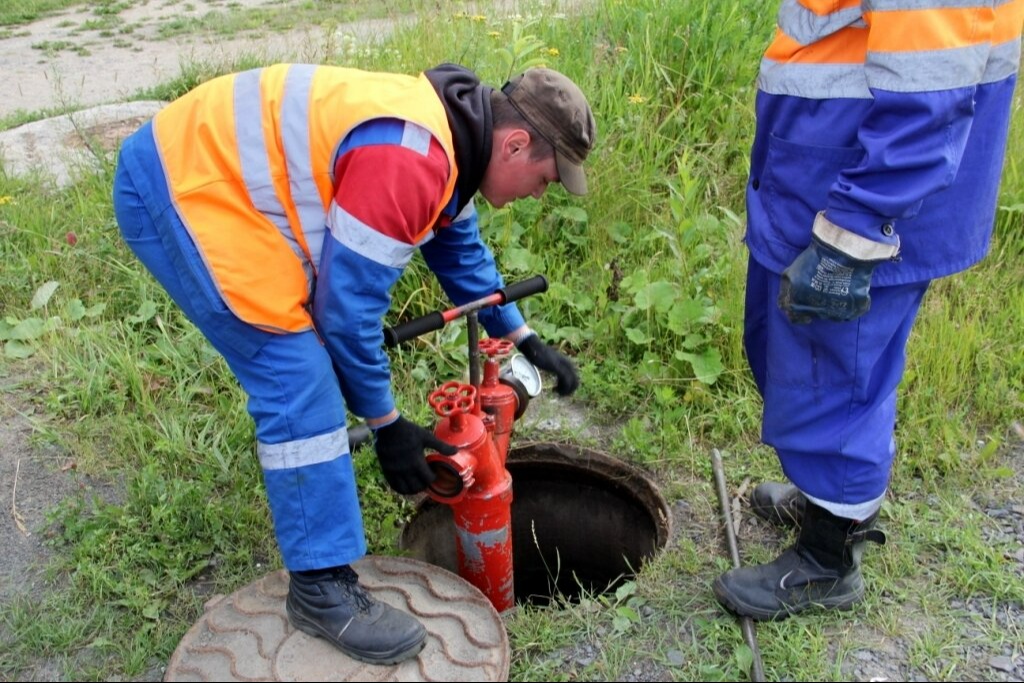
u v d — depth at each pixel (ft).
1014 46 6.93
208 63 22.34
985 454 10.29
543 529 11.41
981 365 11.59
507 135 7.15
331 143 6.75
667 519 9.68
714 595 8.61
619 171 14.40
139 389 11.33
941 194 7.07
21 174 16.16
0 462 10.50
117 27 29.84
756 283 8.31
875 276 7.17
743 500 9.95
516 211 13.76
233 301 6.93
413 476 7.58
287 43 24.58
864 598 8.59
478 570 8.74
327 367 7.23
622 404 11.35
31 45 27.84
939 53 6.12
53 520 9.62
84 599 8.79
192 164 6.97
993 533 9.46
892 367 7.80
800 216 7.28
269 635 7.85
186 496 9.58
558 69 16.28
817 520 8.20
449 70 7.15
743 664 7.82
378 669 7.54
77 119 18.56
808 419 7.82
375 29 25.03
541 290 8.38
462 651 7.68
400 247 6.71
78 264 13.69
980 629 8.36
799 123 7.09
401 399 11.34
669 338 12.05
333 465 7.30
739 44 16.83
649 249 13.67
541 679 7.93
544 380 11.90
